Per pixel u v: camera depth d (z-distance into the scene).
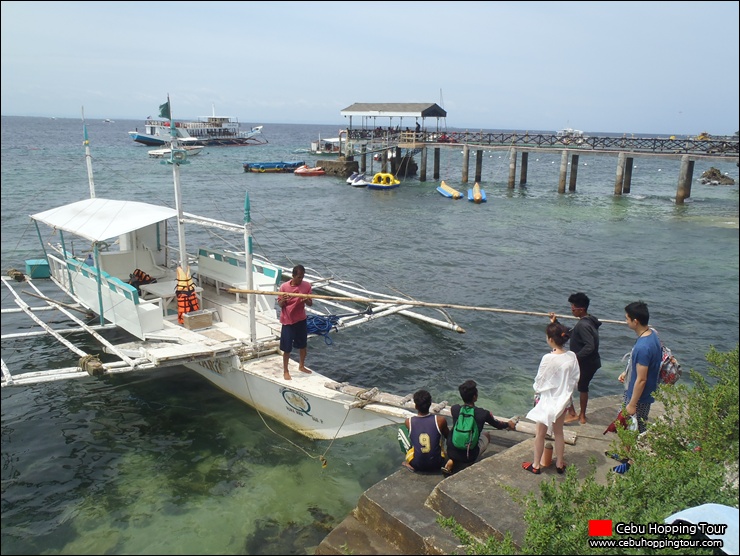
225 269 12.19
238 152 82.94
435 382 11.05
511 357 12.34
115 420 9.15
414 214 31.92
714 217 31.41
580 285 17.98
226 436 8.74
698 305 16.20
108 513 6.88
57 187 36.97
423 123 52.50
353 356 12.15
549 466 6.43
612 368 11.91
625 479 5.24
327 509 7.03
